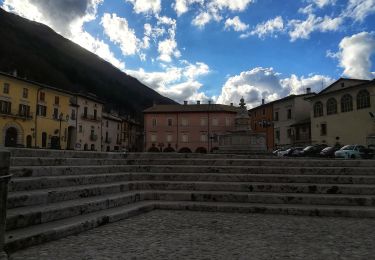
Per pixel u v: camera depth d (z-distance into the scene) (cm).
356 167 1051
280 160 1114
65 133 6412
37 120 5728
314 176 987
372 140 4259
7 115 5128
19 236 493
